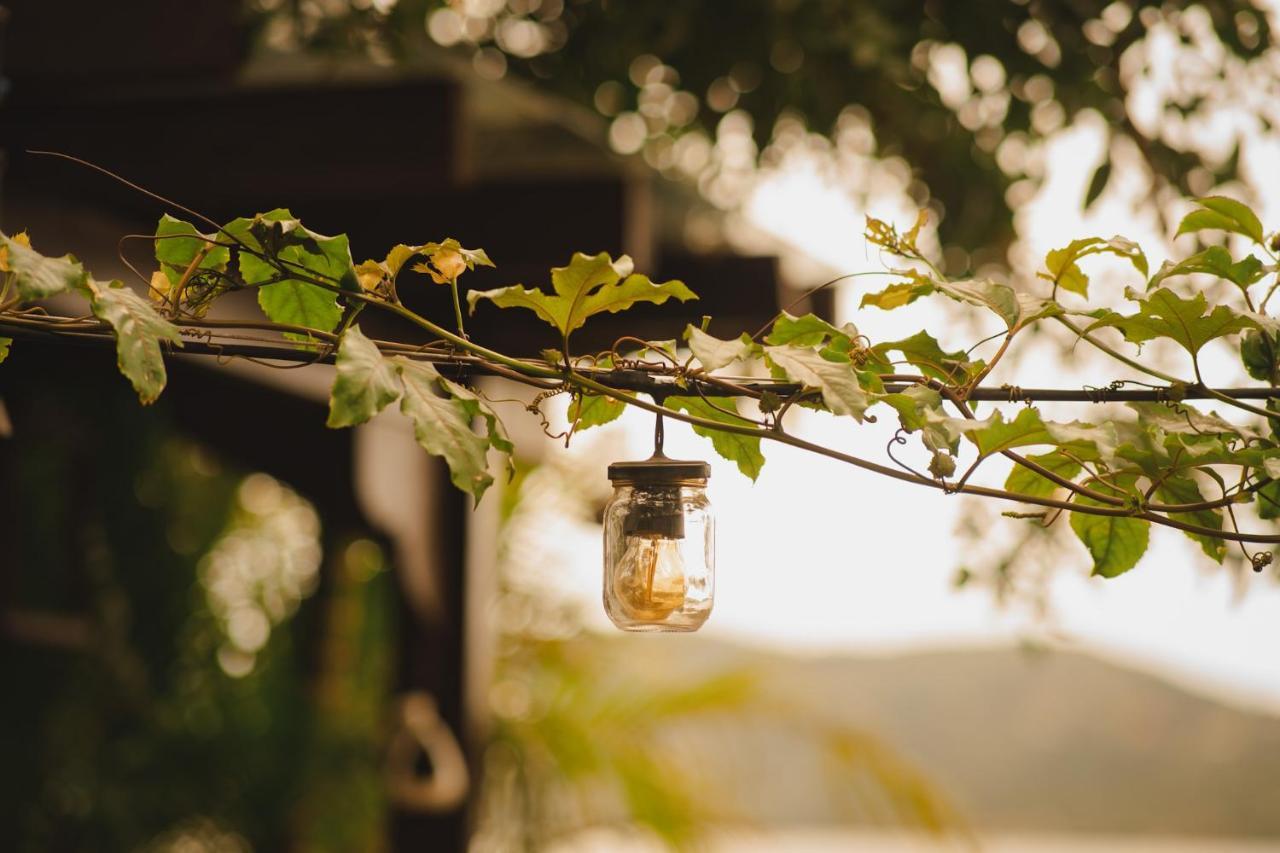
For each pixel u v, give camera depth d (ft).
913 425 4.37
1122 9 11.80
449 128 9.33
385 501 11.70
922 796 19.35
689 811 19.69
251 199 9.80
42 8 9.16
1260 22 11.40
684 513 4.62
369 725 19.66
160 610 18.08
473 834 12.80
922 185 14.88
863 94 13.69
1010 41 12.60
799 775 64.23
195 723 18.40
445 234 10.77
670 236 12.41
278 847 18.94
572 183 10.69
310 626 19.77
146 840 17.76
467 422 4.02
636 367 4.52
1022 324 4.59
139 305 3.93
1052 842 73.97
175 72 9.00
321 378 10.41
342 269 4.33
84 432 16.81
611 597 4.64
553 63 14.15
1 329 4.24
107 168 9.56
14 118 9.62
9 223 8.20
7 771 16.40
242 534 19.72
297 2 10.81
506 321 12.07
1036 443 4.35
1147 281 4.80
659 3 13.15
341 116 9.48
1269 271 4.75
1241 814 76.48
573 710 19.86
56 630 16.47
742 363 4.42
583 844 19.84
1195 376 4.70
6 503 15.56
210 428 11.43
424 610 12.42
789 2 12.59
